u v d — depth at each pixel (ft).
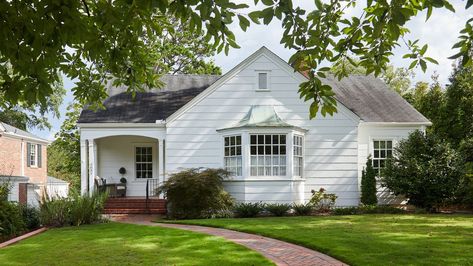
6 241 35.42
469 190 53.16
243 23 15.64
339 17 18.30
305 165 58.54
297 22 15.85
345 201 58.59
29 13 14.61
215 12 15.08
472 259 23.63
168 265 23.44
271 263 23.53
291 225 39.14
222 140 58.08
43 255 26.76
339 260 24.70
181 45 94.84
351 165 58.95
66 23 14.70
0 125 77.82
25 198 71.97
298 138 58.08
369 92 69.72
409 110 64.85
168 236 32.99
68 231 37.88
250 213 50.01
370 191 57.47
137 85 24.93
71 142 104.27
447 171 53.57
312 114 18.06
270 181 55.11
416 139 55.77
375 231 34.53
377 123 61.31
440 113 73.31
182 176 50.67
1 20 14.48
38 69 15.83
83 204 44.24
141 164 66.33
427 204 54.44
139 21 18.22
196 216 50.19
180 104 64.34
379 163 62.13
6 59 16.84
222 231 36.78
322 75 17.57
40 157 98.02
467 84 71.46
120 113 61.41
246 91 58.85
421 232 33.86
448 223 40.34
